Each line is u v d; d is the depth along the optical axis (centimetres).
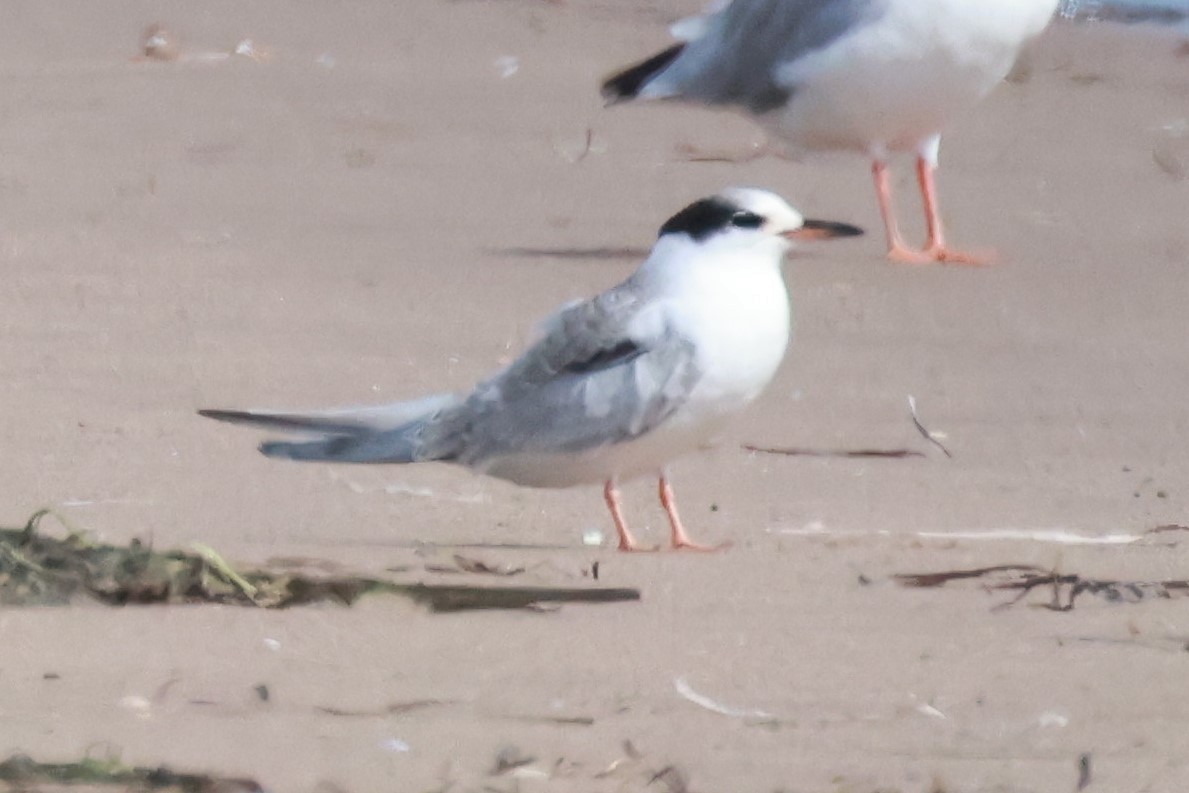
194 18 3008
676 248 1091
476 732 802
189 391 1365
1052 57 2852
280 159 2183
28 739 773
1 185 2011
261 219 1912
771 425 1355
